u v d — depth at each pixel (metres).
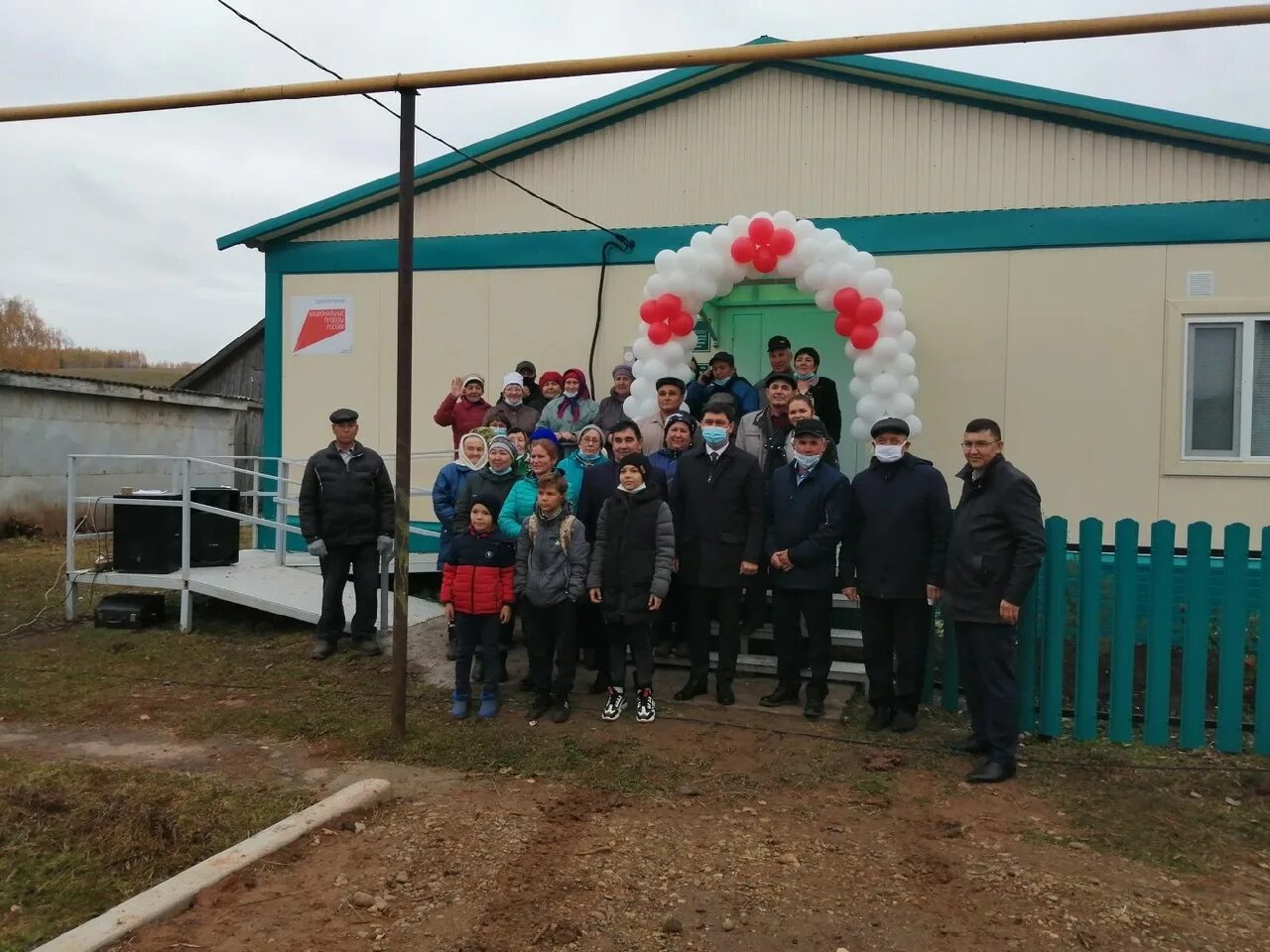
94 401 17.53
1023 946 3.32
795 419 6.04
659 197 8.62
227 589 7.72
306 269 9.54
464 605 5.82
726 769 5.07
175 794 4.62
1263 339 7.32
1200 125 7.22
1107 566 6.04
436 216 9.17
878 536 5.56
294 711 5.98
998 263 7.82
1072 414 7.68
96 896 3.83
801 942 3.33
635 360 7.35
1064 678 6.04
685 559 6.05
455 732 5.59
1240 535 5.25
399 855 3.99
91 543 15.05
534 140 8.87
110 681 6.62
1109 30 4.18
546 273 8.91
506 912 3.50
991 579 5.02
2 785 4.75
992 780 4.93
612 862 3.94
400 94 5.17
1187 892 3.79
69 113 5.43
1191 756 5.29
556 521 5.78
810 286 6.93
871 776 5.00
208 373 28.92
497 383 9.04
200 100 5.28
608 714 5.81
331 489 7.04
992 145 7.83
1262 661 5.24
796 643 6.03
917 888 3.75
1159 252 7.49
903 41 4.36
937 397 7.96
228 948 3.26
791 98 8.30
